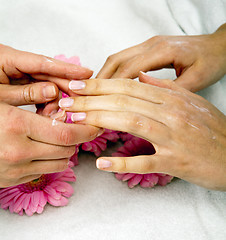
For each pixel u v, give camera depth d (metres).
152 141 0.36
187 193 0.43
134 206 0.42
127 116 0.36
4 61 0.40
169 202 0.42
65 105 0.38
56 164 0.36
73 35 0.60
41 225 0.39
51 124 0.34
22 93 0.38
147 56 0.45
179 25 0.60
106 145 0.46
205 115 0.38
